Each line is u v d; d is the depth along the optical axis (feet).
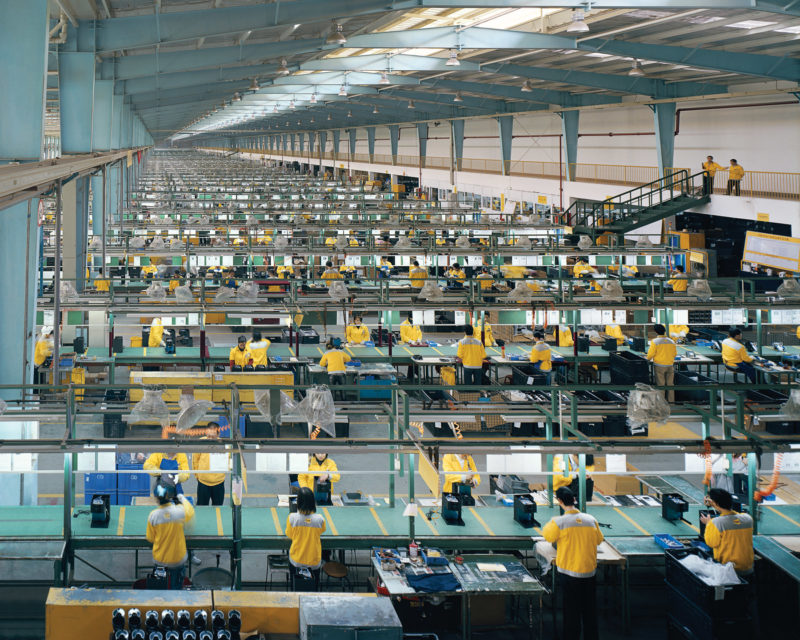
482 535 36.09
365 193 147.64
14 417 34.58
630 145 126.52
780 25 73.77
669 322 63.16
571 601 32.55
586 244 84.79
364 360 66.03
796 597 34.40
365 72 136.15
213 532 35.24
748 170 102.94
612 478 45.21
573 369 69.10
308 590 33.68
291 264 83.76
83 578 37.47
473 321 67.26
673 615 33.50
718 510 33.55
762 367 60.85
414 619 34.42
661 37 82.99
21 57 40.22
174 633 26.94
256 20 62.54
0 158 40.27
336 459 53.88
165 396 56.03
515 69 111.86
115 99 105.91
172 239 92.53
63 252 85.97
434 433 43.37
